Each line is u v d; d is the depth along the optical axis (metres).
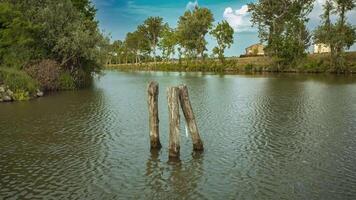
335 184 13.59
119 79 73.75
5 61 44.69
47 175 14.72
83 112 29.00
